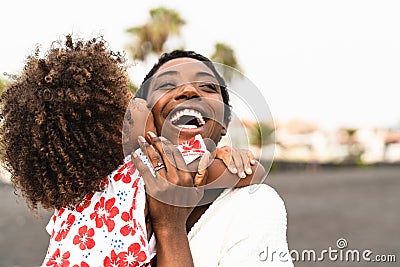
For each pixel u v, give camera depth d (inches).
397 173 1680.6
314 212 820.6
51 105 83.3
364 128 1868.8
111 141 84.8
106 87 84.9
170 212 84.3
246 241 87.1
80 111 83.6
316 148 1758.1
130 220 85.0
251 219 88.2
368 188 1208.2
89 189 85.6
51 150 83.2
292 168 1707.7
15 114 85.4
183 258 83.6
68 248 86.0
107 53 89.1
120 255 84.5
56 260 86.4
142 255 84.4
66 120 83.3
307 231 621.9
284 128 1718.8
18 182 87.3
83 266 84.9
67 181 83.8
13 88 87.8
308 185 1282.0
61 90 83.5
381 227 650.8
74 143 83.5
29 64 87.7
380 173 1690.5
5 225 666.2
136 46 1305.4
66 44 90.0
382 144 1884.8
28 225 663.1
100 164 85.0
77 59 85.6
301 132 1738.4
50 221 91.0
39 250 495.2
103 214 86.0
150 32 1294.3
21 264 430.9
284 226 91.4
